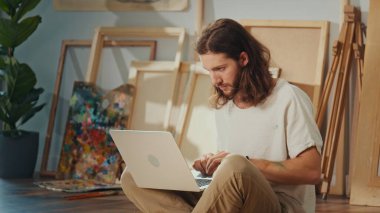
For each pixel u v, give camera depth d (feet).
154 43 19.08
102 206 13.75
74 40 20.22
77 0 20.20
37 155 20.30
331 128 16.15
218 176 7.26
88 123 18.98
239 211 7.40
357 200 15.14
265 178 7.41
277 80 8.23
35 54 20.94
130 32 19.26
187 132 17.76
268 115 8.13
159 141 7.62
